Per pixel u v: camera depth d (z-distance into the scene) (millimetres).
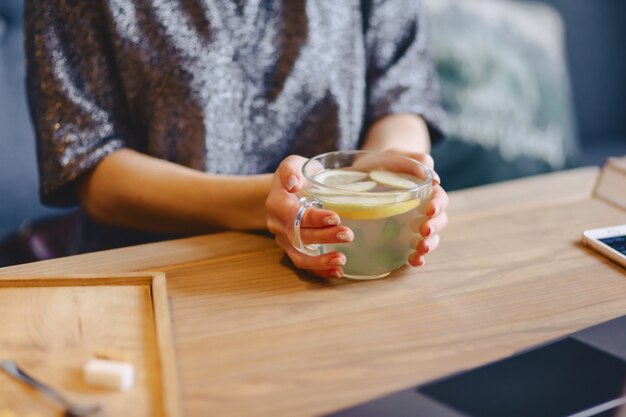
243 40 1093
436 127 1263
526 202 978
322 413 623
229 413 620
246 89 1120
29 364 657
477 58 2111
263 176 974
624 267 827
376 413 625
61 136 1014
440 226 811
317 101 1173
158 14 1034
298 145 1205
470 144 2037
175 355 676
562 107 2262
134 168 1026
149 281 776
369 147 1166
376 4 1220
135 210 1032
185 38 1052
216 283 786
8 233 1693
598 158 2490
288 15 1126
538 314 744
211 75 1071
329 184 798
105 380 632
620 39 2656
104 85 1038
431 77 1274
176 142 1097
